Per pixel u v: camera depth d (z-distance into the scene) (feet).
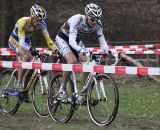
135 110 44.11
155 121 37.73
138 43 89.35
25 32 40.06
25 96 39.47
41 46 97.71
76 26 35.19
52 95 37.14
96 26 35.91
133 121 37.58
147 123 36.65
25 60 39.58
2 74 41.29
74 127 34.01
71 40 34.86
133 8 100.32
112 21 100.12
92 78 34.27
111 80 32.78
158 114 41.78
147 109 44.70
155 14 100.83
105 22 99.86
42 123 36.17
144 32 102.22
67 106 36.14
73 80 35.27
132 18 100.68
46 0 97.91
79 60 36.65
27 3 98.17
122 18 100.22
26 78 39.45
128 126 34.96
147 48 71.00
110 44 89.25
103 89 33.32
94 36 96.12
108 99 33.35
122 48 71.26
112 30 100.78
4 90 40.70
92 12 34.37
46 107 38.70
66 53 36.04
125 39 101.86
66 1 97.45
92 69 33.55
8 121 37.17
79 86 44.21
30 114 41.09
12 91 40.06
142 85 66.08
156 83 67.62
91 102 34.17
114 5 99.86
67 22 36.09
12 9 97.71
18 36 39.24
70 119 37.81
